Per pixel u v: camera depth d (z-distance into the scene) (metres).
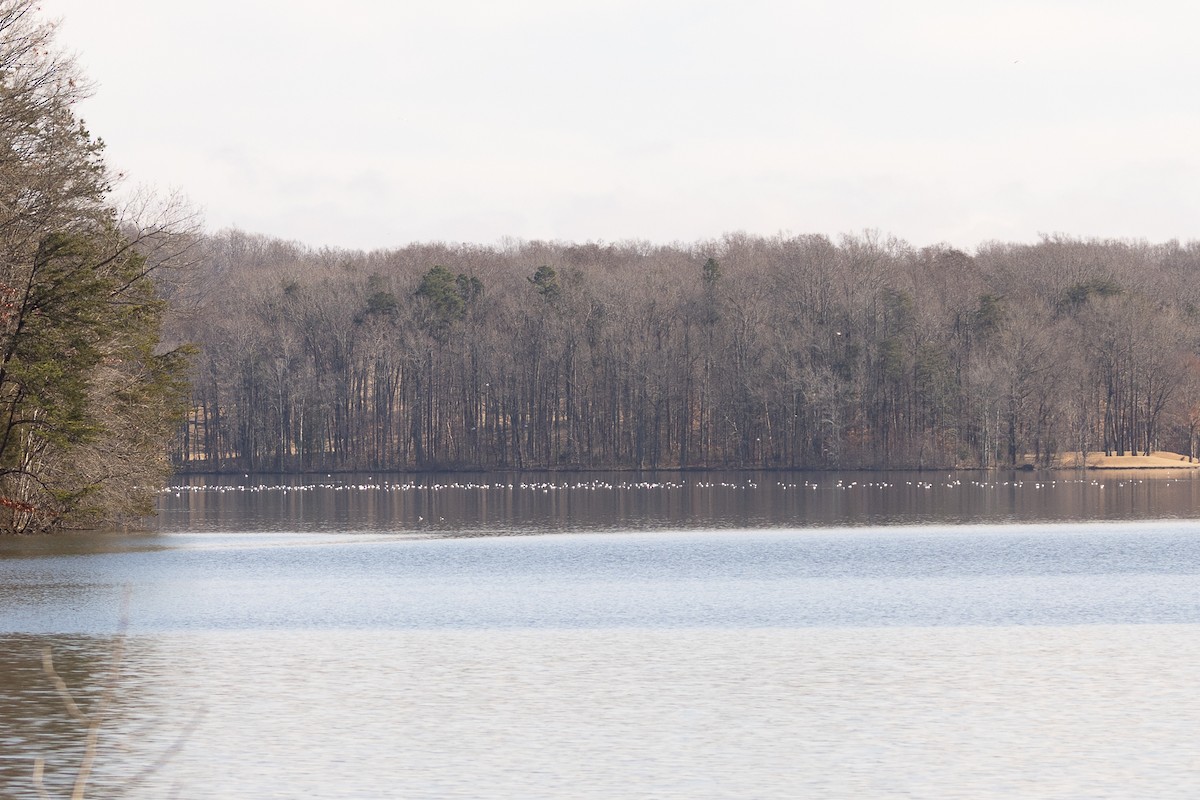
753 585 62.25
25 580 63.66
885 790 26.78
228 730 31.78
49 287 73.25
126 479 86.44
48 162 73.69
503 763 28.84
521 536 94.94
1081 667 39.56
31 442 79.81
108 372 82.75
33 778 27.19
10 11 71.38
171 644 44.44
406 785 27.16
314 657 41.91
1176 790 26.61
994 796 26.31
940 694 35.78
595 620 50.31
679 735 31.36
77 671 39.16
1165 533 95.31
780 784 27.22
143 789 26.72
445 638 45.88
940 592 59.12
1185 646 43.34
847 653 42.38
